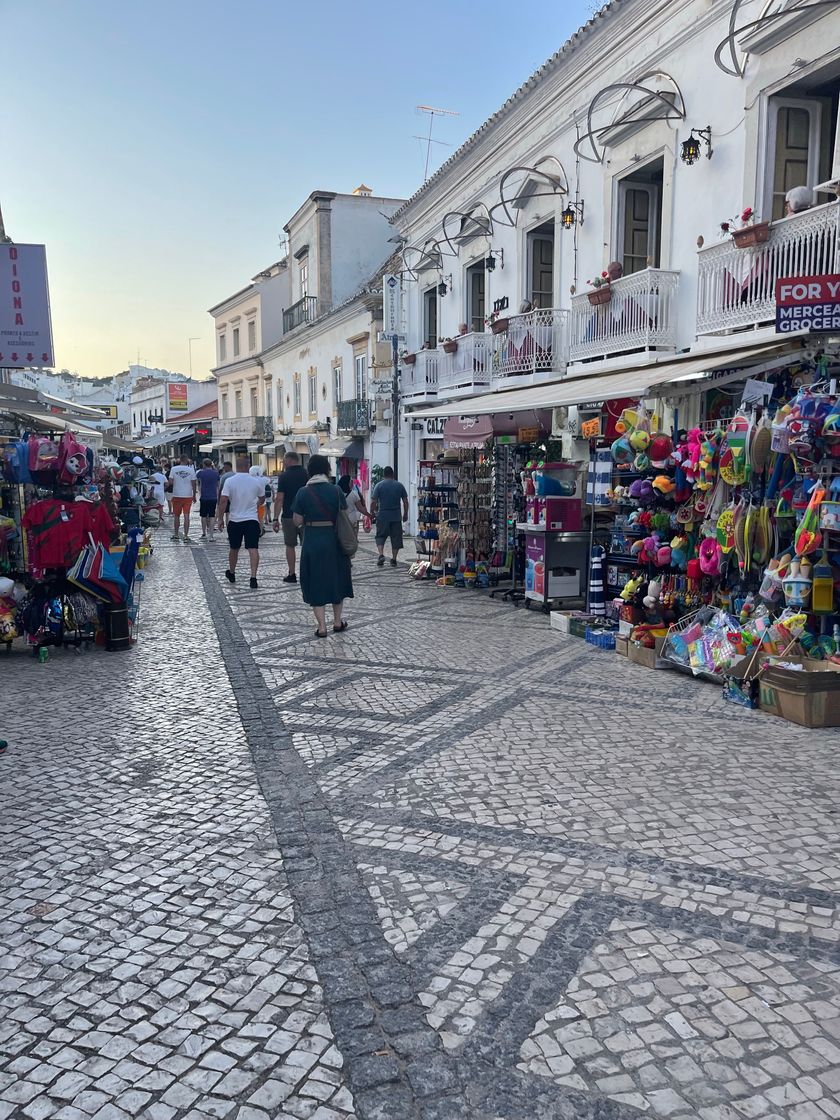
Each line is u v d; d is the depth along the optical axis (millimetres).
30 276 10164
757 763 4582
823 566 5684
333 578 8094
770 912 3025
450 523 12148
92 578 7320
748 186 8547
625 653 7242
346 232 28641
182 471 18141
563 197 12273
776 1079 2199
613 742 4961
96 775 4496
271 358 35750
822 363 5988
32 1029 2455
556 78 11992
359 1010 2520
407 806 4043
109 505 11594
